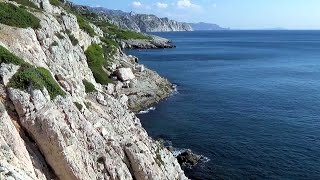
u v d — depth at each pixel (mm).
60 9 71938
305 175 55719
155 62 182875
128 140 40281
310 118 84375
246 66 174625
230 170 57188
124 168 36281
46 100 33062
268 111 90500
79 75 50406
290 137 71625
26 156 29312
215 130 75750
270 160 60844
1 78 32094
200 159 60938
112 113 46625
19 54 38125
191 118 84500
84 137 34656
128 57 138500
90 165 33562
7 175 24328
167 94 107250
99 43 103812
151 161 39781
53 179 31469
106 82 85500
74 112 35188
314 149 65438
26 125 31156
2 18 41438
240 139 70312
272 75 146500
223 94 109750
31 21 44938
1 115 28531
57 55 46094
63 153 31203
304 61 196500
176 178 45500
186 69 161500
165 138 71000
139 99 95062
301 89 117500
